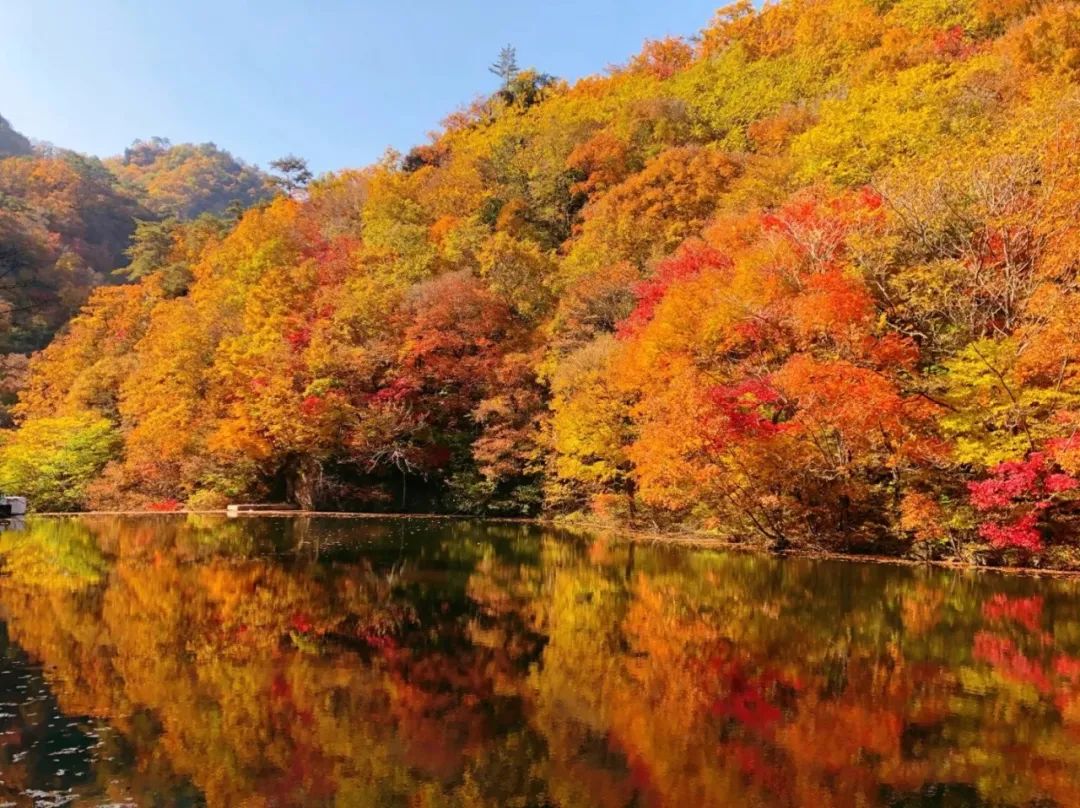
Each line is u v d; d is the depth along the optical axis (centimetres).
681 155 4303
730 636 1170
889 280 2230
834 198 2580
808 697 865
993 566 1930
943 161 2373
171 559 1891
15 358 5666
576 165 5238
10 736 695
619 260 3950
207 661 974
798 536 2298
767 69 5262
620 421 2811
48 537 2341
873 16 4975
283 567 1803
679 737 734
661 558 2112
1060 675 962
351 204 6203
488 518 3606
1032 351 1752
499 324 3903
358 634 1148
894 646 1111
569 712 803
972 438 1842
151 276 6272
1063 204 2020
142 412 4138
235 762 647
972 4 4384
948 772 656
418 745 699
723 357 2475
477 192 5397
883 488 2109
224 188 15450
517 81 7894
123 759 645
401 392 3688
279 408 3547
